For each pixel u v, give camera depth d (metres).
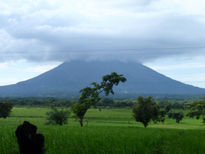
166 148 12.86
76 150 10.60
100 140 13.66
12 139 12.61
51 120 60.34
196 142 16.05
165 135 20.70
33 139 4.17
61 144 12.00
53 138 14.28
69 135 16.33
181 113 109.38
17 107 171.75
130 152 10.77
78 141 13.19
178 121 108.56
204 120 82.88
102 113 135.25
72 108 62.81
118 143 13.05
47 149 10.62
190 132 27.84
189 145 14.56
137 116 67.62
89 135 17.02
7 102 85.00
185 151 12.45
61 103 158.25
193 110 82.56
